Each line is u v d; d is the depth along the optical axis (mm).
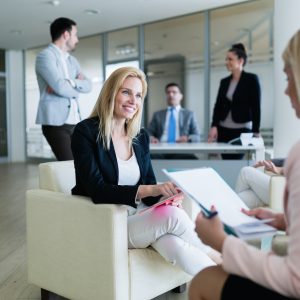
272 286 832
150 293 1831
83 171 1783
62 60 3400
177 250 1720
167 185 1699
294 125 4078
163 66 7379
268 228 997
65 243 1851
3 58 9867
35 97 9891
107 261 1688
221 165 3578
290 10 4020
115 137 1966
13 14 6656
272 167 2527
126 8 6395
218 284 986
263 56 6246
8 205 4625
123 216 1699
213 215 978
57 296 2057
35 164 9438
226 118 4289
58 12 6570
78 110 3502
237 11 6430
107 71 8188
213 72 6812
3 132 9930
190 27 6961
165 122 4914
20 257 2812
